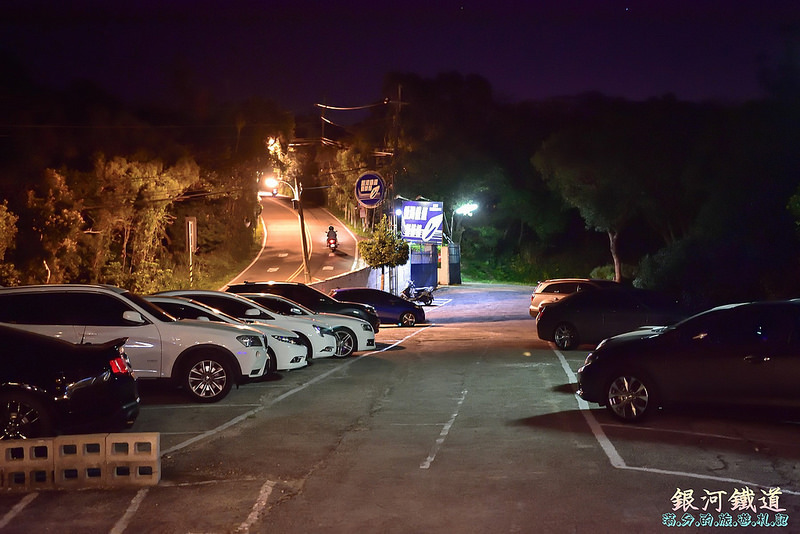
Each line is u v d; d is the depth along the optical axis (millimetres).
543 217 86625
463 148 83062
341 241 74062
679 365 9492
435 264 66062
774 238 32500
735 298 33219
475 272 83625
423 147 82438
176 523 6133
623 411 9812
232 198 63188
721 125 43125
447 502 6543
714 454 8062
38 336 8820
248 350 12383
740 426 9484
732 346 9273
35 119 42969
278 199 109375
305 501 6672
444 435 9320
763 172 34469
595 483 7031
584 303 19625
